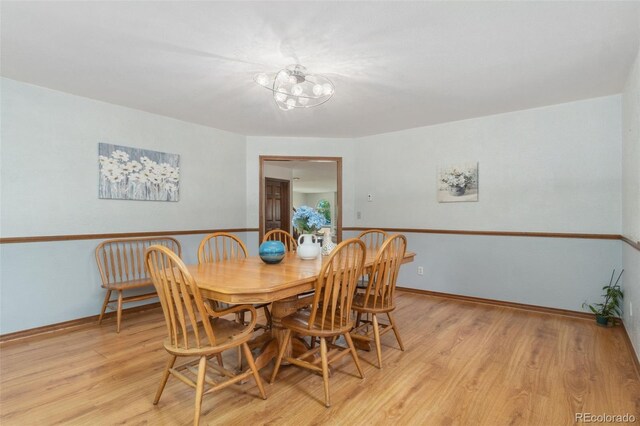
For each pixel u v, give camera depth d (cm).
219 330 194
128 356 249
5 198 281
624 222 301
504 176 380
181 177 409
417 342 275
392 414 178
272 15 189
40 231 299
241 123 421
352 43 220
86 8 183
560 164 347
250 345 227
